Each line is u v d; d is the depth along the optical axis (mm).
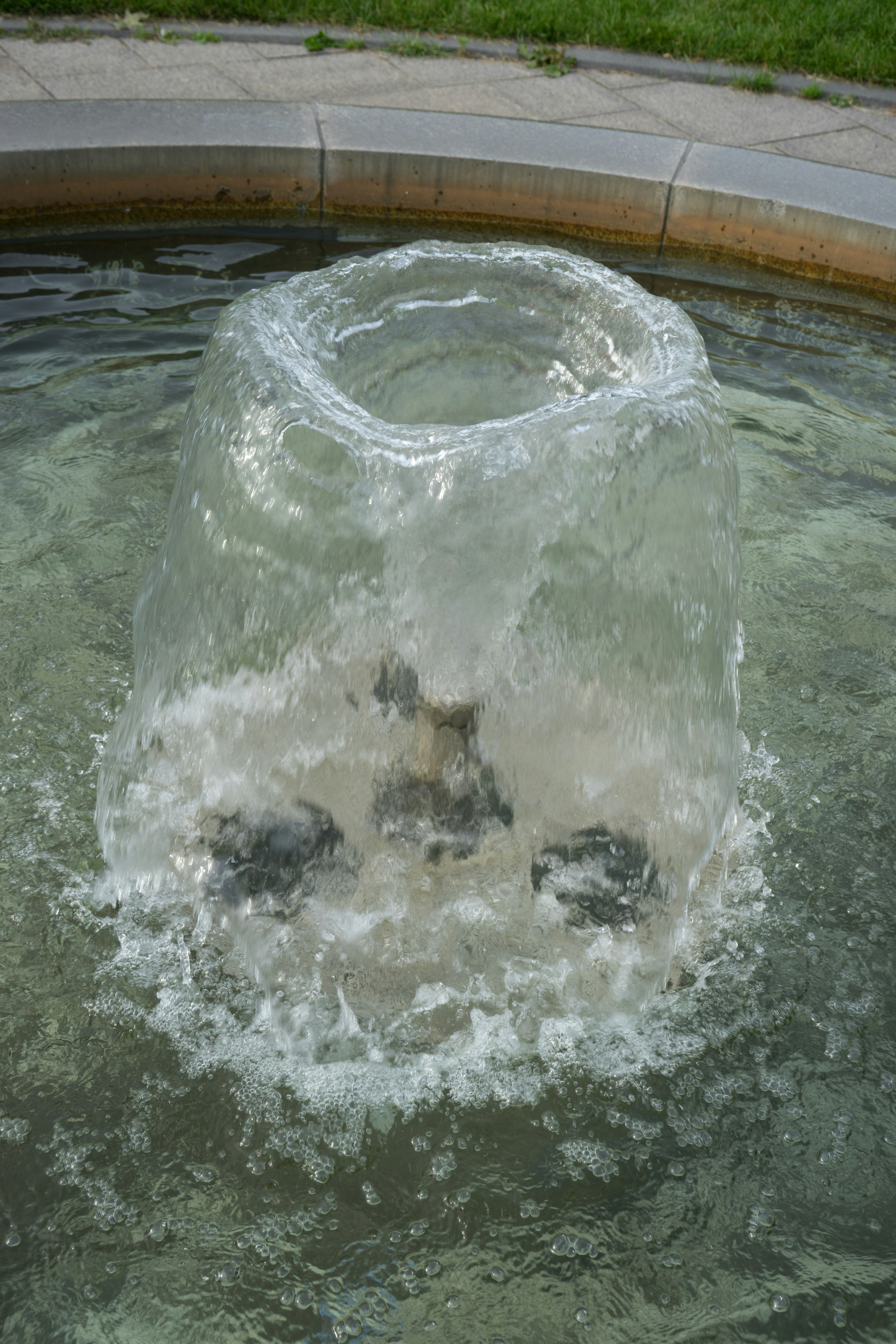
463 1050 2201
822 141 6398
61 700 2926
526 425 2158
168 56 6922
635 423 2195
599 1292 1842
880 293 5492
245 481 2252
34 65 6582
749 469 4105
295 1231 1898
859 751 2967
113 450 3977
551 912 2371
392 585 2176
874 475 4121
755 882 2586
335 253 5652
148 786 2486
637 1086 2158
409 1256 1875
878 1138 2094
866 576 3615
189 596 2424
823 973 2393
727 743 2574
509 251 2803
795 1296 1849
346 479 2141
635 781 2373
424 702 2213
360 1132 2053
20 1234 1875
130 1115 2053
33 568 3383
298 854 2363
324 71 6902
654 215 5805
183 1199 1935
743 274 5691
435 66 7133
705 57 7473
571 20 7664
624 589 2232
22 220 5656
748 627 3375
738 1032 2266
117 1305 1791
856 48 7477
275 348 2400
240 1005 2254
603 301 2717
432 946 2332
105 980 2277
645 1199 1978
